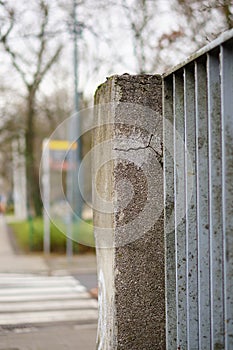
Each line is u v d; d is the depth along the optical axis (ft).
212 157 10.88
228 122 10.25
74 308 36.17
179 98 12.87
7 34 46.62
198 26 27.94
